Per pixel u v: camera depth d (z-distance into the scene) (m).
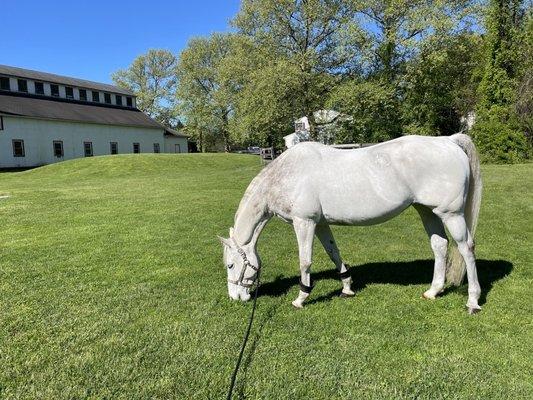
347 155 4.21
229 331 3.95
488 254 6.21
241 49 32.09
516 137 19.38
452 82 28.36
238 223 4.44
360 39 26.56
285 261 6.22
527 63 21.58
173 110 61.34
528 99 20.81
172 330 4.00
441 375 3.16
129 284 5.35
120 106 56.06
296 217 4.18
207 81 56.47
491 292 4.67
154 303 4.68
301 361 3.40
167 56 68.69
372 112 27.33
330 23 29.47
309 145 4.28
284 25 30.03
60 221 9.84
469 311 4.16
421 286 4.95
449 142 4.03
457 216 4.00
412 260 6.10
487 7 23.64
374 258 6.27
